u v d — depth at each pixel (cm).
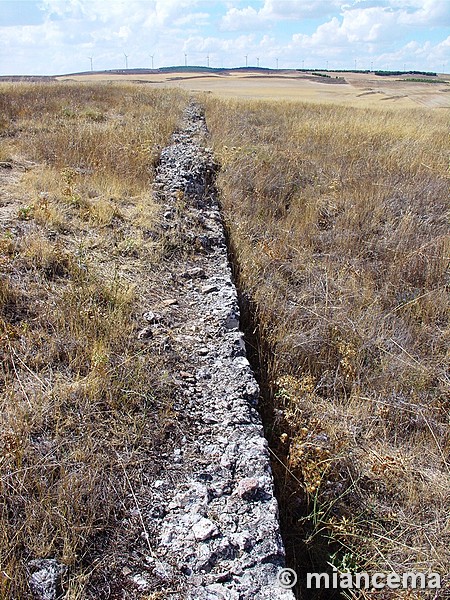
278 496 319
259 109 2009
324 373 455
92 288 460
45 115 1347
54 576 227
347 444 366
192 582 238
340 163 1098
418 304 570
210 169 1003
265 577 244
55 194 684
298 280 627
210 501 282
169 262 580
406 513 331
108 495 274
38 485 263
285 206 877
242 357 420
